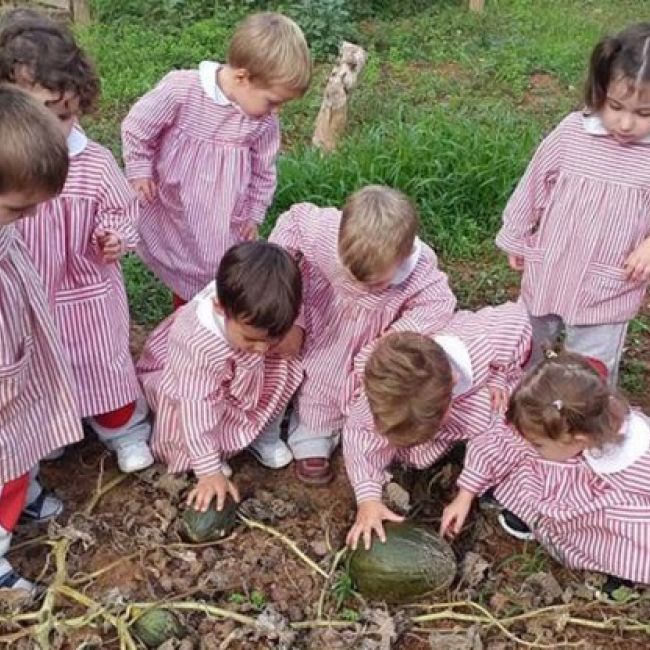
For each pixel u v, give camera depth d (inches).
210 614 86.0
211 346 89.6
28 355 81.8
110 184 92.3
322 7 214.1
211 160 111.0
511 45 214.4
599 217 98.8
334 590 88.0
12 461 83.1
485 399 93.2
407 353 82.7
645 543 86.4
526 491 90.6
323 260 95.7
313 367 98.0
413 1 241.3
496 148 148.2
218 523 91.6
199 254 113.3
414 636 85.9
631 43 91.9
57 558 89.2
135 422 99.3
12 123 69.9
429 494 98.0
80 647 82.6
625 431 86.0
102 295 94.4
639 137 95.4
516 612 87.9
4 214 72.3
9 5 224.7
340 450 102.9
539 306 104.0
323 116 164.2
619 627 86.7
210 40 209.6
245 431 97.0
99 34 211.2
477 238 141.5
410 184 143.6
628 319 103.3
